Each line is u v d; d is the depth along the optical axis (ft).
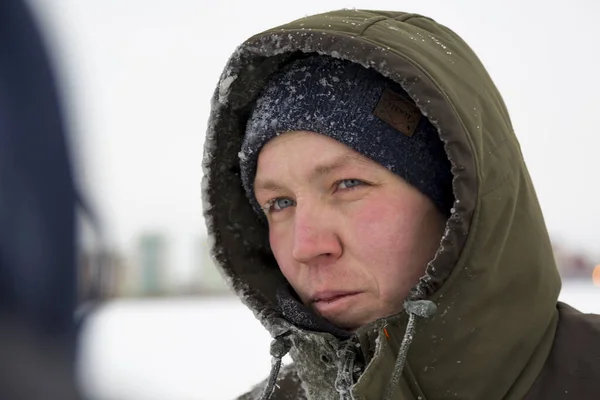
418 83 2.91
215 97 3.76
